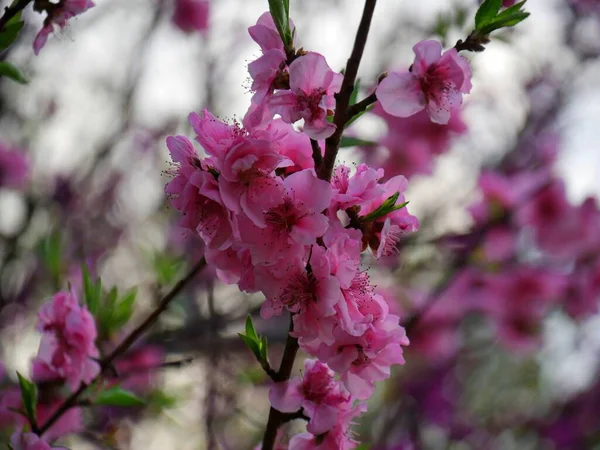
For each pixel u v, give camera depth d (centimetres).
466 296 122
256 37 63
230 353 111
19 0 66
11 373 102
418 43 62
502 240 112
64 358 70
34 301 113
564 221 114
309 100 61
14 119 127
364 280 63
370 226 63
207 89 129
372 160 115
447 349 129
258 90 62
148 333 97
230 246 63
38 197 122
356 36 61
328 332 61
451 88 62
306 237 61
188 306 109
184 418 113
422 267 110
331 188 61
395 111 62
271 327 108
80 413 77
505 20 63
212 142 61
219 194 61
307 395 64
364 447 66
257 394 120
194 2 129
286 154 63
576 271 121
